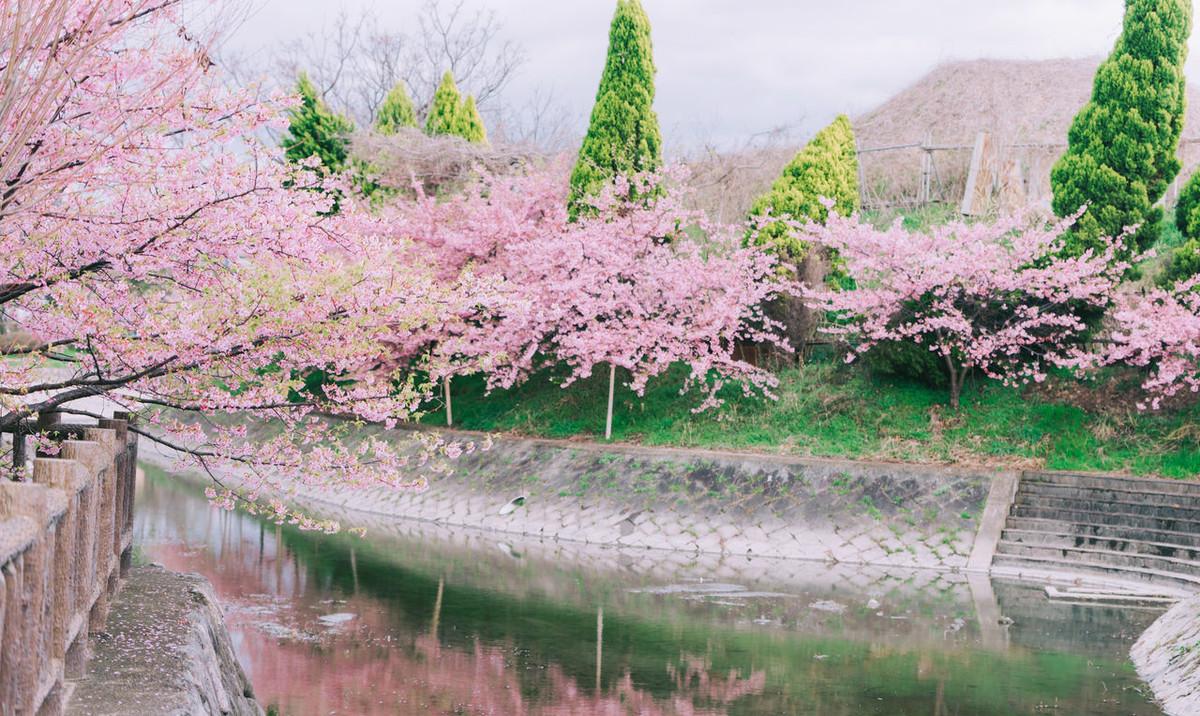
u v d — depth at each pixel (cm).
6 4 531
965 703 1027
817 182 2420
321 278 833
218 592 1454
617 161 2436
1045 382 2188
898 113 3606
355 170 2875
